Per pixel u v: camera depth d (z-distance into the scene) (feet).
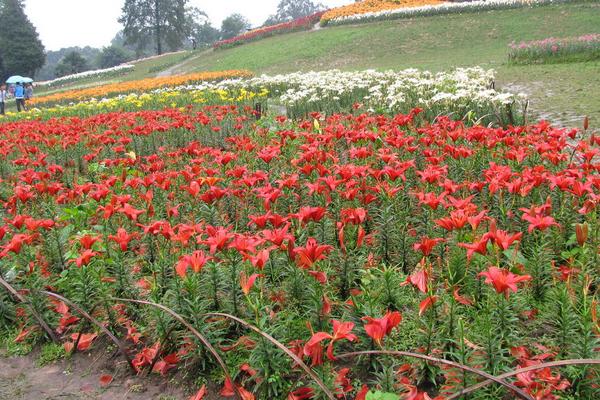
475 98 31.53
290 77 58.70
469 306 12.78
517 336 11.39
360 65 107.34
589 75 53.83
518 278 9.48
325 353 10.91
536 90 48.60
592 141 18.24
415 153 22.54
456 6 135.95
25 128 35.17
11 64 269.23
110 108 55.52
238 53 145.18
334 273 14.25
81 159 30.96
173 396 11.43
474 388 8.82
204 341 10.59
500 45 104.12
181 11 293.02
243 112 44.16
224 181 20.02
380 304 12.90
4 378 12.43
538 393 9.30
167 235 13.12
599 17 109.70
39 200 21.58
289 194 18.38
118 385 11.91
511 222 15.92
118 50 370.32
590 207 13.53
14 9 271.69
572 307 11.63
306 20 165.17
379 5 159.33
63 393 11.76
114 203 15.79
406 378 10.50
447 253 14.88
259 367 10.84
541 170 15.72
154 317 12.82
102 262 15.19
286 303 13.53
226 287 13.37
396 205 16.85
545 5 126.52
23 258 15.20
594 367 9.78
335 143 25.98
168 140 34.19
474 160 20.30
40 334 13.83
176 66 162.91
